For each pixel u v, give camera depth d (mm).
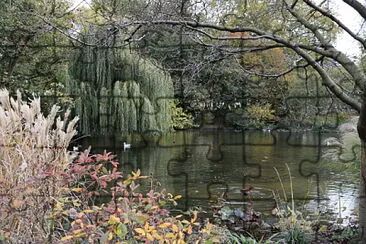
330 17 3033
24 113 2164
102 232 1572
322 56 3184
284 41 3129
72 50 6230
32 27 4172
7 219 1855
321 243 2773
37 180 1721
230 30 3137
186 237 1795
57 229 1868
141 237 1539
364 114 2377
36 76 5863
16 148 2012
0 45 5180
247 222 3098
